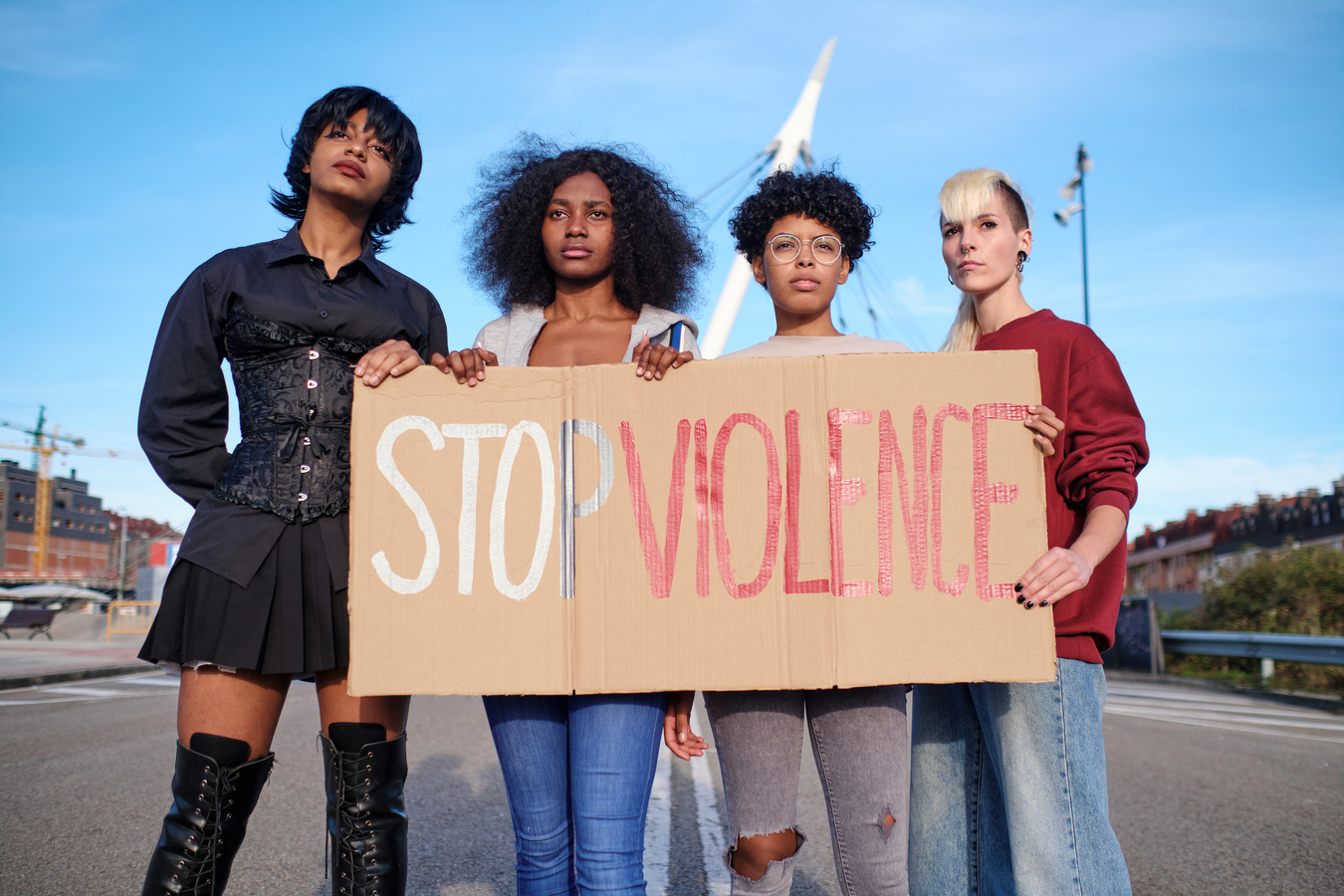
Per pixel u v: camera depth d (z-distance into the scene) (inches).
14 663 427.5
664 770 186.9
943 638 67.5
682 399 70.5
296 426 75.0
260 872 115.5
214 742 69.8
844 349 88.6
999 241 84.4
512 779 74.8
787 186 92.9
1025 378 70.0
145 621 844.0
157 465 75.9
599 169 92.3
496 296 102.2
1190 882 113.6
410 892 109.2
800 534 68.9
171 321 75.8
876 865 77.7
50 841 127.6
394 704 76.0
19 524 2704.2
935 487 69.1
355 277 82.2
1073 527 74.7
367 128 81.5
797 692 79.0
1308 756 203.6
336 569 74.0
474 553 69.2
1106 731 241.0
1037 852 67.4
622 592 68.9
